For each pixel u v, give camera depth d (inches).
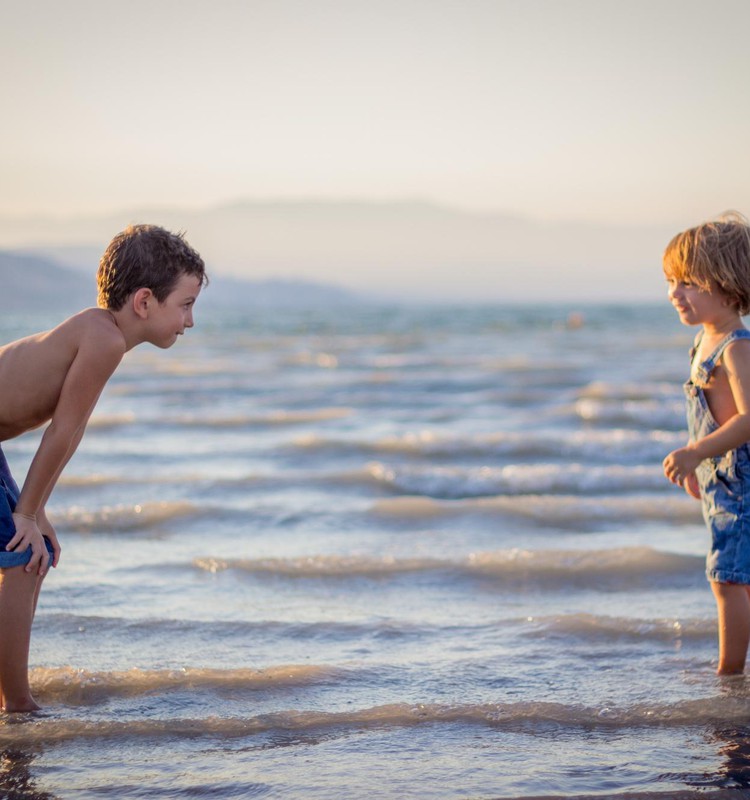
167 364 764.6
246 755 91.0
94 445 342.6
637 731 97.5
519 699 107.1
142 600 152.4
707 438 109.0
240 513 219.0
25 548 99.0
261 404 486.0
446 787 83.0
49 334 100.6
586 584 162.7
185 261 103.0
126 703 105.9
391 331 1501.0
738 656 114.3
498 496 260.1
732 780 84.7
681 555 175.8
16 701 102.7
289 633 134.3
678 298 115.0
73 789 82.7
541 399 476.1
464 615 144.9
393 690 110.7
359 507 228.2
